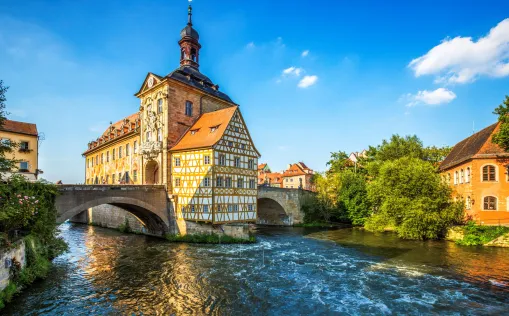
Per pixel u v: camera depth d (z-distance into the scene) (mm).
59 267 18219
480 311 12141
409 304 12867
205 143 27125
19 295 13453
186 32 36906
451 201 27906
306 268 18391
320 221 43312
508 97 23969
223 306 12656
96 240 27812
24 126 31750
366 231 35844
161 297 13578
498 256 20500
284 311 12227
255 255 21844
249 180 29953
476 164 27406
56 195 19484
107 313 11914
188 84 31734
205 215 26141
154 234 30156
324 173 52562
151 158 31344
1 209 13109
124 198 24734
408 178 27672
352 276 16750
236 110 29047
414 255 21531
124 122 41250
